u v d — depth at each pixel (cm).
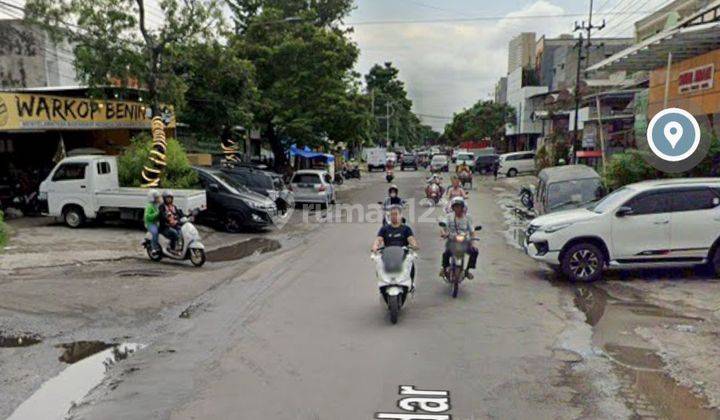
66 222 1673
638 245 1023
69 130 2139
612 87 3350
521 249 1416
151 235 1233
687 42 1516
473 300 919
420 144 16388
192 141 2983
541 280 1062
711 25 1333
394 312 788
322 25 3409
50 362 641
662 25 2439
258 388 568
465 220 982
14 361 644
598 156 2912
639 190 1038
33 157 2253
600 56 4769
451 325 782
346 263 1251
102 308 863
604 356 656
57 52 2894
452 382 583
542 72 5953
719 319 796
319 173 2412
